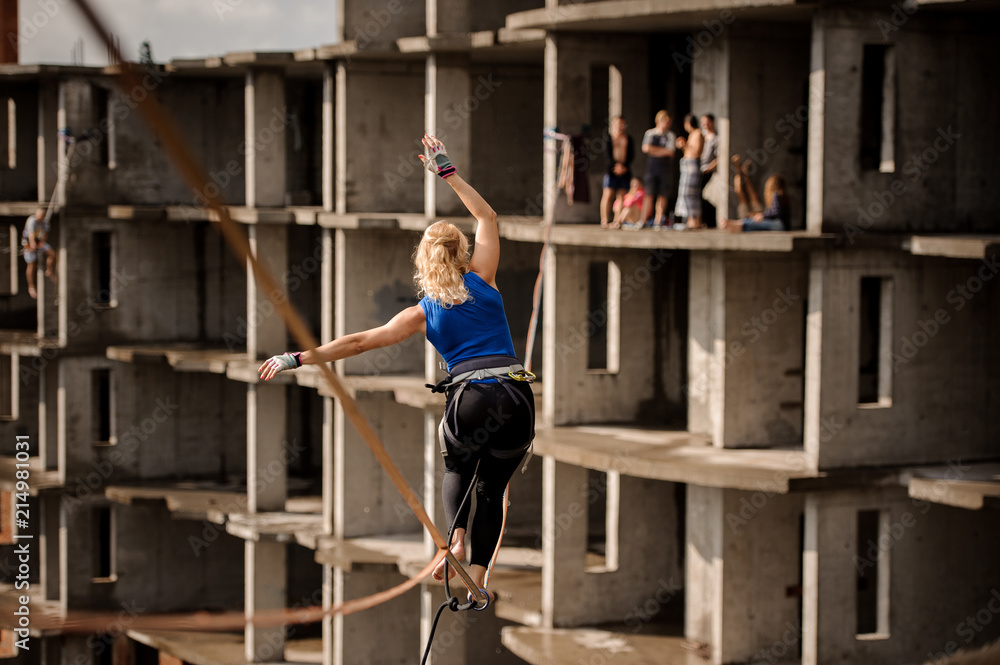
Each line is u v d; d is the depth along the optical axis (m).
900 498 24.06
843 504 23.53
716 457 24.52
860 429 23.47
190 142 40.91
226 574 42.03
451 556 8.16
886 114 23.36
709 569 25.84
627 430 27.58
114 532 40.59
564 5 26.59
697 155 24.84
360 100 33.47
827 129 22.77
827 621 23.61
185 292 41.97
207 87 40.97
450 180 8.44
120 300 41.09
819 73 22.62
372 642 34.16
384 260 34.16
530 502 34.22
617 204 26.64
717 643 25.08
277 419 37.16
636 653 25.81
